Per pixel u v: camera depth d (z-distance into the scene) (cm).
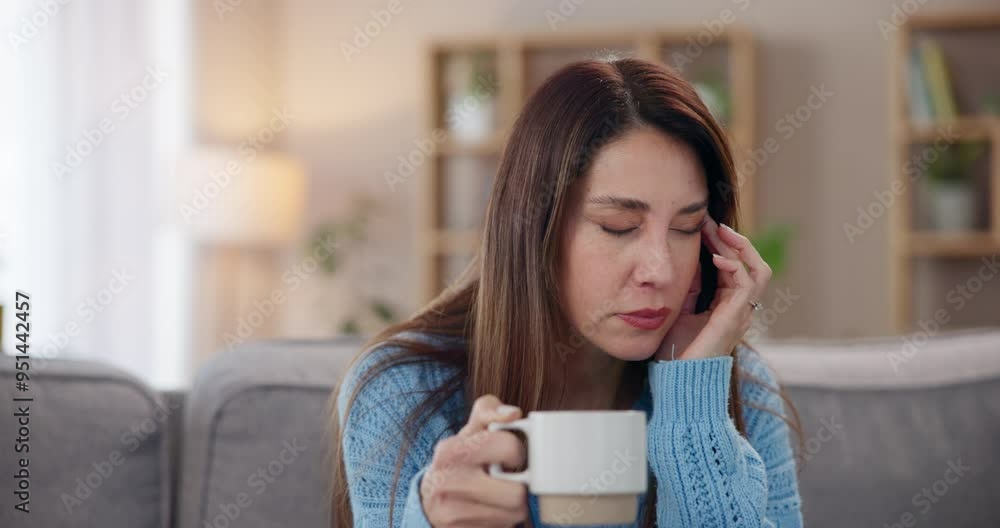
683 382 110
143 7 421
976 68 452
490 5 491
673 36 461
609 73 110
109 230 407
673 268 108
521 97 473
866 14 462
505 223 113
